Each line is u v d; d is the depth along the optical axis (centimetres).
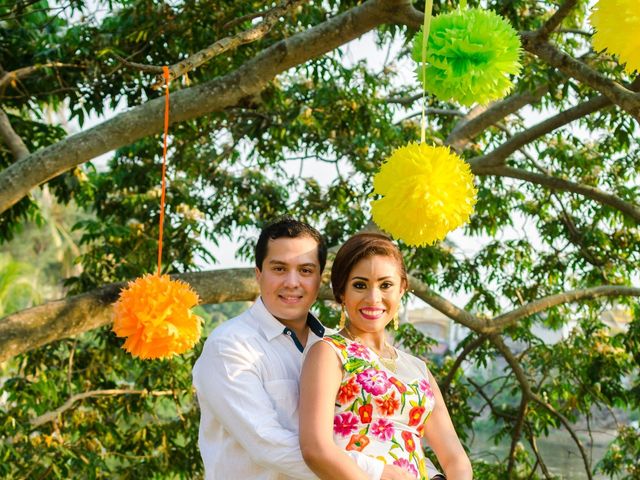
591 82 335
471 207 184
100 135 423
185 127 638
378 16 400
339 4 506
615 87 331
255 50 550
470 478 216
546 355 708
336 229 739
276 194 770
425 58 183
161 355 218
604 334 718
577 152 719
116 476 668
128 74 519
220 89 429
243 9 525
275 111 641
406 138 686
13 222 596
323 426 191
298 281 220
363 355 206
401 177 177
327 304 704
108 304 425
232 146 714
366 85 639
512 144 581
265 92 596
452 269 762
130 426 727
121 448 652
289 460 194
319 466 186
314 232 228
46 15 580
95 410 648
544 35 342
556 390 713
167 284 221
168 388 643
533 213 773
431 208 175
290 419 210
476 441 1555
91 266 630
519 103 580
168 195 692
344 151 718
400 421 204
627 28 125
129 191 706
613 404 729
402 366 216
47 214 1709
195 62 221
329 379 199
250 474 208
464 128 602
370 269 212
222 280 459
